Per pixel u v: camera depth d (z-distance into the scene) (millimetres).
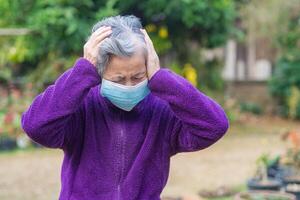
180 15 11789
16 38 12195
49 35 10984
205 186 7383
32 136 2074
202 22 11750
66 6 10914
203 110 2100
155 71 2100
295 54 16844
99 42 2055
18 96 11586
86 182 2145
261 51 21188
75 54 11789
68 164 2209
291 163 6809
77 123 2162
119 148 2156
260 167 6770
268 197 5371
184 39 12938
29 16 11234
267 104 17734
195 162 9250
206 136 2113
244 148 10812
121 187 2141
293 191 6094
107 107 2172
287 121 16234
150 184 2178
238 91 17984
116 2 11438
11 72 13305
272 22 16875
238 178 7926
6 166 8891
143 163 2148
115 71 2023
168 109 2219
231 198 6711
